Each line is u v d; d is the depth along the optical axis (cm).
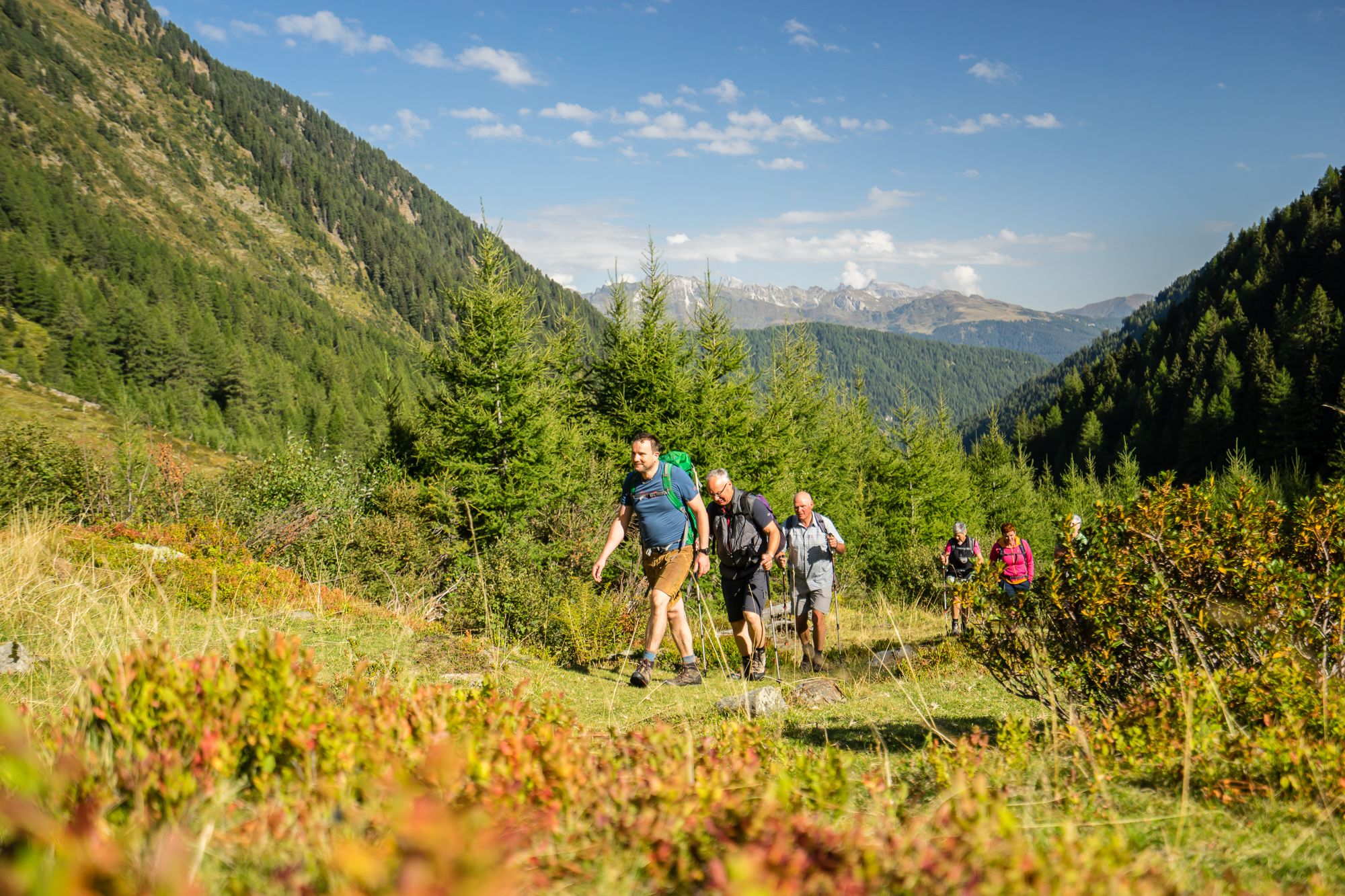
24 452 1542
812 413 3328
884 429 3844
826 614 961
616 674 838
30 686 417
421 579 1463
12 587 620
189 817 173
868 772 318
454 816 153
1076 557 474
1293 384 8619
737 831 172
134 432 1902
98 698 221
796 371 3381
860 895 139
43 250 17162
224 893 144
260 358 16112
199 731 206
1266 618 418
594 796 213
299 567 1330
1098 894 153
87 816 129
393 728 233
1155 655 434
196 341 14412
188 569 838
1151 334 14750
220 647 488
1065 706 445
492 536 1797
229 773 197
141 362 13488
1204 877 210
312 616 836
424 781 183
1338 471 6644
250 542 1348
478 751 215
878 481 3694
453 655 718
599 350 2423
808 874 144
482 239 2133
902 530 3503
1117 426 12238
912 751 441
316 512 1564
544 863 165
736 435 2319
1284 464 8062
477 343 1981
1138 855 199
